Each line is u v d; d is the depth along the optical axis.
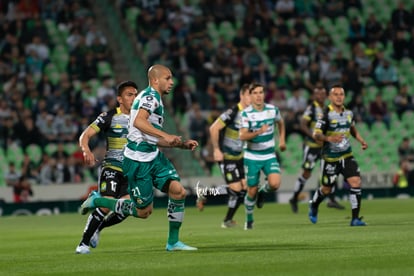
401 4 92.75
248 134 39.22
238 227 42.22
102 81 78.19
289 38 86.69
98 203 27.17
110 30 84.75
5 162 70.94
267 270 20.59
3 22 79.06
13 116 71.88
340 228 37.97
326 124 40.56
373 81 87.06
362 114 82.31
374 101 83.50
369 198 75.81
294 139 78.00
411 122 84.75
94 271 21.80
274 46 85.69
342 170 40.56
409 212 51.91
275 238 32.41
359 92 83.94
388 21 94.94
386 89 86.81
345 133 40.66
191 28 83.56
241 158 43.09
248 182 40.12
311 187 76.69
